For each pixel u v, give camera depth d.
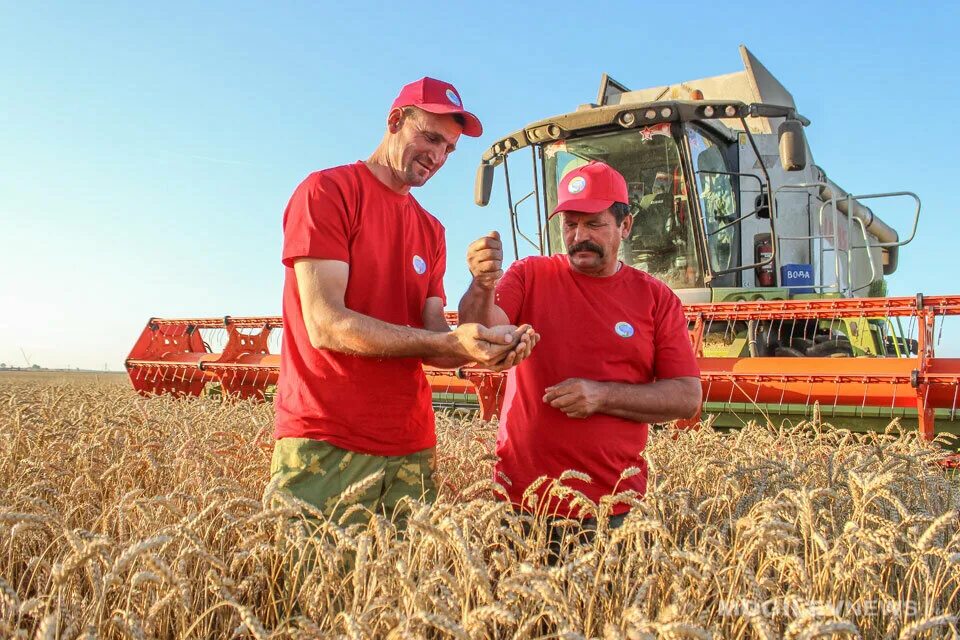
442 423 5.92
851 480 2.92
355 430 3.08
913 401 6.16
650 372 3.62
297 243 2.99
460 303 3.32
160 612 2.31
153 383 10.40
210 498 2.98
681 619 1.89
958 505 3.50
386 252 3.20
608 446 3.34
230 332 10.09
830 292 8.64
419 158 3.14
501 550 2.55
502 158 9.07
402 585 2.00
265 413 7.01
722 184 8.75
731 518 2.92
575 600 2.18
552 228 8.84
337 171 3.11
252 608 2.41
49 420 5.50
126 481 3.96
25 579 2.88
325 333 2.94
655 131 8.09
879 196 8.48
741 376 6.66
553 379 3.42
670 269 8.54
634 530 2.12
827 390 6.42
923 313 6.15
